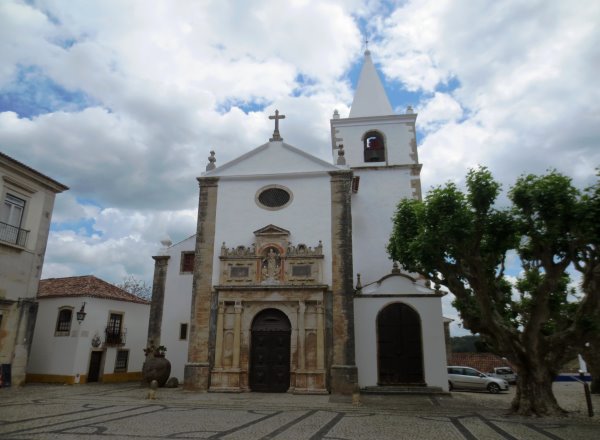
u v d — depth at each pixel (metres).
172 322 24.98
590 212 13.83
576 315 15.10
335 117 31.95
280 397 18.58
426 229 16.19
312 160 23.55
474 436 11.05
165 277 25.72
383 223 28.08
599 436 11.21
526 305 19.69
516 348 15.39
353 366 19.95
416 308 22.31
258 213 22.91
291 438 10.35
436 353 21.59
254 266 21.70
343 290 21.05
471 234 15.42
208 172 23.98
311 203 22.66
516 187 15.30
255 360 20.75
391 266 27.06
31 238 22.27
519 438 10.86
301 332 20.39
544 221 14.75
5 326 20.61
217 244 22.61
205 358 20.80
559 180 14.60
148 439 9.89
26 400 16.86
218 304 21.33
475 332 17.66
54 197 23.91
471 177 15.78
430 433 11.33
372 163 29.56
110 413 13.76
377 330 22.25
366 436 10.80
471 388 26.73
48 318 28.19
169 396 18.75
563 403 19.16
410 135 30.08
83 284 29.84
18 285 21.36
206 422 12.30
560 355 15.12
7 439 9.59
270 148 24.05
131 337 30.94
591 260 14.93
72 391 20.95
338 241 21.84
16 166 21.34
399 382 21.48
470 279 16.20
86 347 27.28
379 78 32.88
